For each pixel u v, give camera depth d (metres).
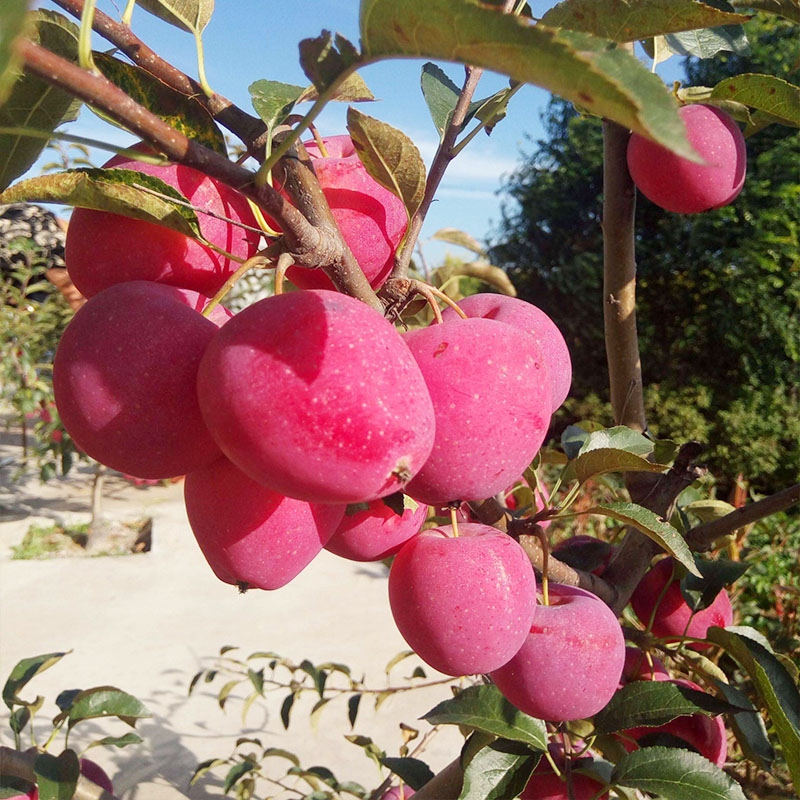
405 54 0.12
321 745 0.89
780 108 0.29
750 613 0.97
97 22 0.17
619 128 0.31
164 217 0.17
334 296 0.16
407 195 0.19
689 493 0.44
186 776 0.83
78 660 1.10
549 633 0.24
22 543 1.66
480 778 0.28
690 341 2.16
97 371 0.16
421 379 0.16
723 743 0.35
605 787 0.29
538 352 0.19
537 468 0.33
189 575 1.45
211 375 0.15
